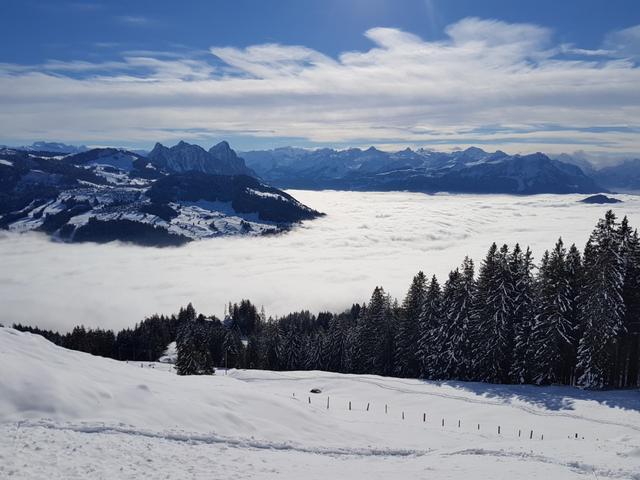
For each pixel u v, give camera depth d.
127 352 117.75
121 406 20.91
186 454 17.47
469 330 58.78
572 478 17.78
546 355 51.84
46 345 26.30
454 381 54.38
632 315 51.66
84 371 23.73
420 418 41.00
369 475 17.88
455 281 63.84
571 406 43.16
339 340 82.38
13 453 14.38
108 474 14.12
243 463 17.55
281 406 28.06
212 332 105.88
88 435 17.31
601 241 49.88
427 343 62.84
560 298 51.97
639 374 51.53
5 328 26.69
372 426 31.12
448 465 20.05
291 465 18.41
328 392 51.56
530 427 38.38
